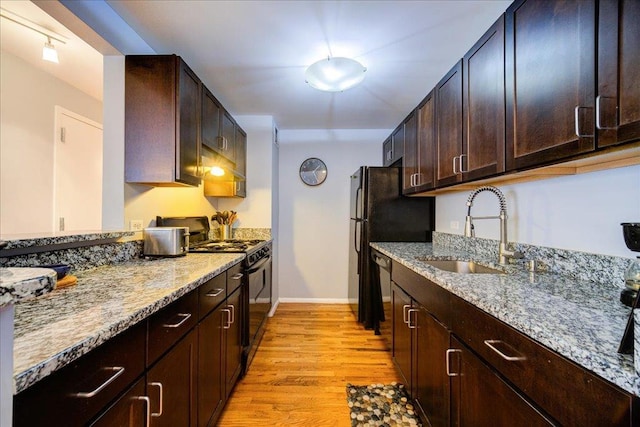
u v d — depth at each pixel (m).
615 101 0.80
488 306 0.89
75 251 1.29
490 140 1.39
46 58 1.74
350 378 2.00
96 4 1.42
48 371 0.51
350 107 2.89
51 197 2.26
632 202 1.04
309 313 3.30
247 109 2.98
